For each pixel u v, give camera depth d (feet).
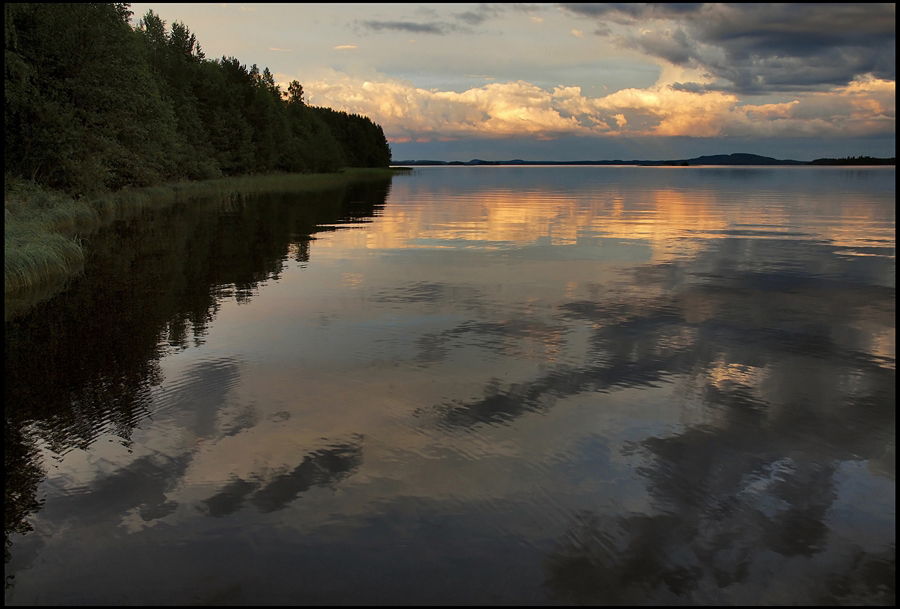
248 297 32.58
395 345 23.85
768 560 11.01
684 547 11.33
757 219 79.97
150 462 14.46
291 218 80.74
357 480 13.62
